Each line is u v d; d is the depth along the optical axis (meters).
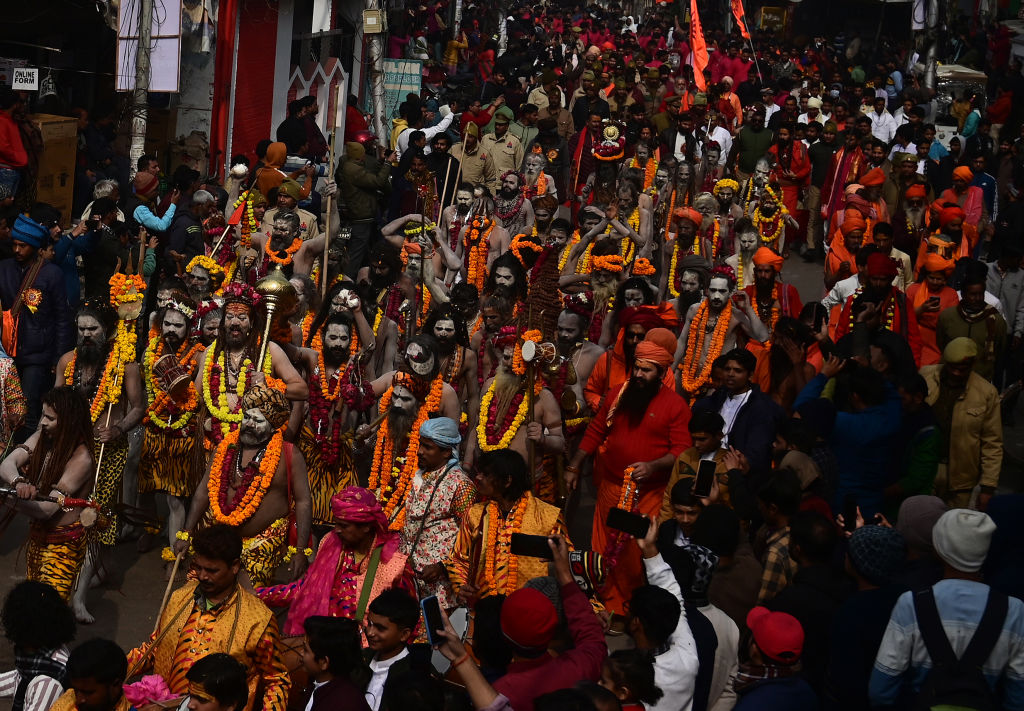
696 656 4.99
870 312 8.78
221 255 11.09
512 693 4.71
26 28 14.04
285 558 6.92
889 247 11.43
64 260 10.88
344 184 14.70
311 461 8.33
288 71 18.41
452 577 6.33
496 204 13.09
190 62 16.53
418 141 16.36
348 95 20.75
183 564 8.43
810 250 19.39
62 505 6.82
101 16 14.35
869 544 5.25
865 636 5.03
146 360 8.53
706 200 13.44
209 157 16.77
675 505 6.48
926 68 29.08
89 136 14.45
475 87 29.61
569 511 8.41
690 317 9.33
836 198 18.38
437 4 32.97
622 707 4.59
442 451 6.68
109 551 8.77
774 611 5.32
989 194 17.61
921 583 5.11
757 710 4.77
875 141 17.83
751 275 11.46
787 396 8.66
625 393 7.73
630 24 43.94
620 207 13.21
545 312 9.52
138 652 5.58
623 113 23.75
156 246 11.88
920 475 7.54
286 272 10.92
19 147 12.48
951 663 4.59
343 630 4.98
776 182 16.45
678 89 25.67
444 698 4.54
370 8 21.33
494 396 7.80
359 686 5.27
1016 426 12.76
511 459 6.21
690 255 11.61
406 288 9.95
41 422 6.95
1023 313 11.62
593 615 5.18
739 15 35.69
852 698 5.04
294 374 7.75
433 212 14.89
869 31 39.44
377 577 6.07
